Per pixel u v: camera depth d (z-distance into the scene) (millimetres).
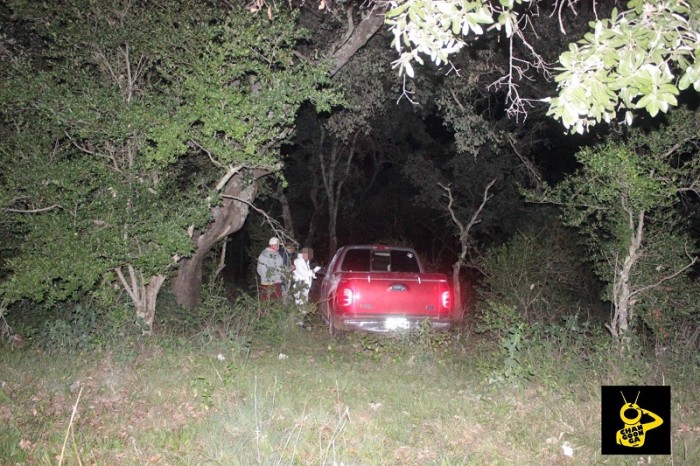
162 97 9227
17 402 7102
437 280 11258
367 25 11211
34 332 9773
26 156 9148
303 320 12070
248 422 6645
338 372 9039
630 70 4355
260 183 12617
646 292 9523
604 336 8961
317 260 29406
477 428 6945
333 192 27422
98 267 8797
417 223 29609
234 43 8688
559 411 7395
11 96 8828
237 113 8539
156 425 6688
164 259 9047
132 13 9352
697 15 4512
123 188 8852
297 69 9203
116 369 8406
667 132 8742
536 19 12438
